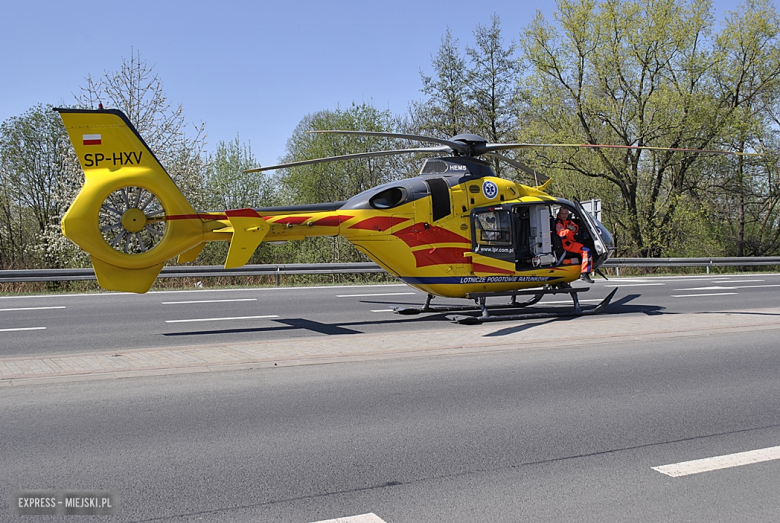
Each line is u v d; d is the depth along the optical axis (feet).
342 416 18.62
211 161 84.02
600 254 39.73
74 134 29.89
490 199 38.37
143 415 18.47
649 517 12.35
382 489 13.56
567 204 40.42
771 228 124.16
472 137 38.29
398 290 56.29
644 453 15.85
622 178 105.81
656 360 26.58
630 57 101.09
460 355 27.07
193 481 13.89
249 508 12.59
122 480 13.92
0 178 99.91
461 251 37.37
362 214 36.29
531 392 21.42
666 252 107.45
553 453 15.80
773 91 109.70
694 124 98.53
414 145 120.88
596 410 19.49
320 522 12.01
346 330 34.42
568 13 101.45
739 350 28.81
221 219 32.81
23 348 29.27
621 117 103.09
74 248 75.15
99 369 23.76
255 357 26.12
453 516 12.29
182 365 24.57
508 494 13.35
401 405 19.77
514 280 38.81
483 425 17.94
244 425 17.70
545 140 104.01
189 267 58.39
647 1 99.35
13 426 17.40
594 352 28.02
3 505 12.66
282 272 62.03
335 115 123.03
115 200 67.92
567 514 12.44
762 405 20.25
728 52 103.96
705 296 52.03
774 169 114.62
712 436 17.19
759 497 13.32
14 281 52.47
